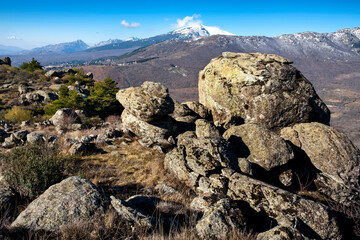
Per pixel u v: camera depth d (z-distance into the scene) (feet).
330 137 42.14
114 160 35.73
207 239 16.06
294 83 56.49
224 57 68.69
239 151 39.91
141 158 38.01
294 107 53.62
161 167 34.68
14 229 14.30
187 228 17.34
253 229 18.81
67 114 65.77
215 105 64.39
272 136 40.91
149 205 20.70
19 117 75.97
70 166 29.25
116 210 16.67
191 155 31.78
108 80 97.30
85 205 16.19
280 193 24.22
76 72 209.26
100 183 27.09
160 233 15.06
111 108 96.68
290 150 39.32
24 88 129.08
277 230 15.80
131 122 55.36
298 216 22.12
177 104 67.41
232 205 20.03
